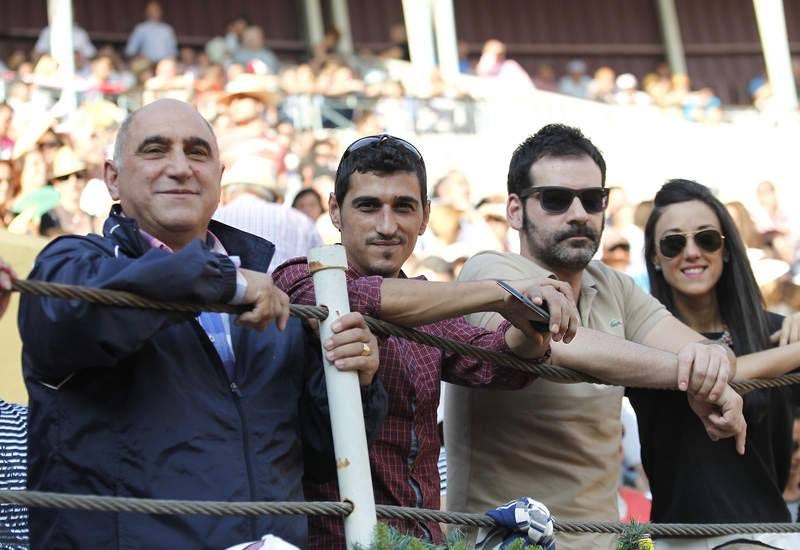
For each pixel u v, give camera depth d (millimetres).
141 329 4008
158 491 4172
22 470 5422
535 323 4691
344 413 4270
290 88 21250
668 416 5730
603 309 5770
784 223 22000
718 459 5672
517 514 4480
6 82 18844
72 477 4188
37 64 19391
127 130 4648
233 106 16594
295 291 4848
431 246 16062
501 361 4801
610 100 26594
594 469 5512
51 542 4184
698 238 6105
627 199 18672
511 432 5477
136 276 3932
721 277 6176
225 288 4047
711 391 5176
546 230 5602
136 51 23859
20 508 5375
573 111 25266
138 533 4141
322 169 19281
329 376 4301
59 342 4008
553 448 5461
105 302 3912
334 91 21609
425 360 5012
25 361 4270
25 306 4098
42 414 4230
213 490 4203
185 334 4344
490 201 17547
